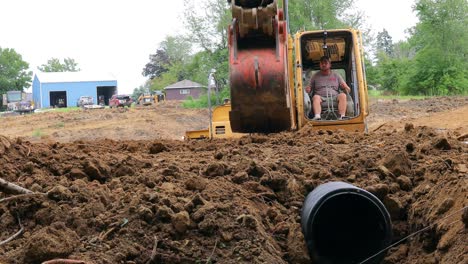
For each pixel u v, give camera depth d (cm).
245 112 1094
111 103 5875
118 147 997
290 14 4550
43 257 506
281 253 625
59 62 14425
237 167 742
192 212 606
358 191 631
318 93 1284
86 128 3175
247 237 586
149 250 556
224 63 4331
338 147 907
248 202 664
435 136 912
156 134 2988
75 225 566
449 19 4988
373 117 3050
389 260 641
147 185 668
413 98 4434
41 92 7788
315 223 646
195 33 4612
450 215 605
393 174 741
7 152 726
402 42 8256
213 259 565
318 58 1373
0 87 9619
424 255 619
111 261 527
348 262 635
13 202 591
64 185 641
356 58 1243
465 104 3456
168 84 8456
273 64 1059
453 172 692
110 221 574
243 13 1029
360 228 652
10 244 543
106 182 703
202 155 886
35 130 3138
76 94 7925
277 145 954
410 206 691
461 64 5031
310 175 744
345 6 4753
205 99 4653
